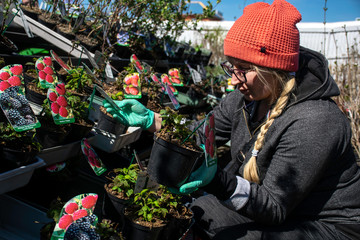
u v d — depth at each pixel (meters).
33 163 1.72
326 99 1.75
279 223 1.69
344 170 1.74
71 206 1.50
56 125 2.02
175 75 3.83
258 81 1.72
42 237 1.59
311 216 1.80
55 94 1.87
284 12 1.65
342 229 1.75
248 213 1.65
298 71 1.78
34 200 2.24
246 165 1.82
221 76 5.50
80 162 2.53
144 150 3.35
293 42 1.65
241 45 1.64
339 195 1.74
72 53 3.61
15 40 3.46
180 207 2.03
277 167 1.67
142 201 1.92
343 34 8.88
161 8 4.49
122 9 4.17
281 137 1.70
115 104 1.84
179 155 1.54
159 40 4.81
